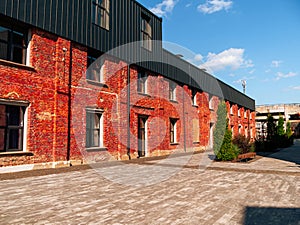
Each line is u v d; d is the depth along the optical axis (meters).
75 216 4.72
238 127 35.53
